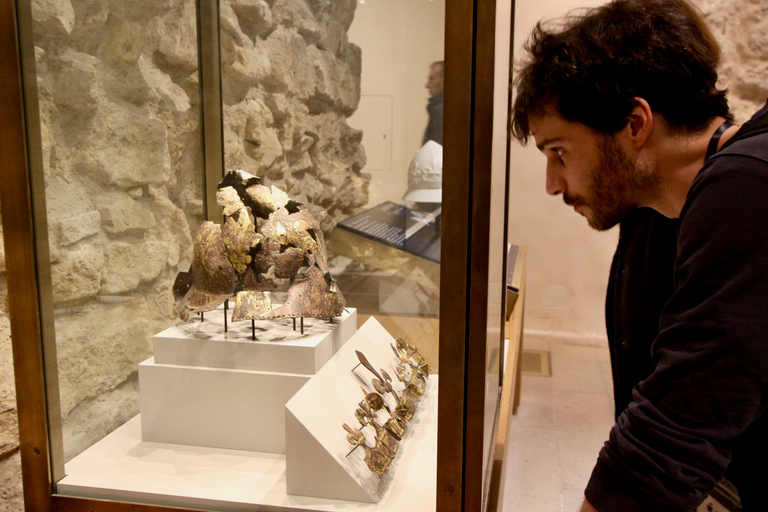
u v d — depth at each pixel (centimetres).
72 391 87
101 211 92
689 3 89
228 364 91
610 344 150
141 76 101
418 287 94
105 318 94
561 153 95
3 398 96
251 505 78
